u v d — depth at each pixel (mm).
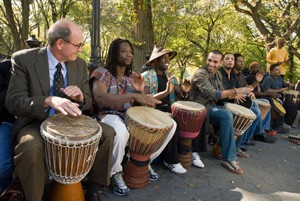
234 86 4258
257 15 11227
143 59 5926
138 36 6000
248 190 3012
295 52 11648
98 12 3482
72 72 2320
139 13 5887
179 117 3119
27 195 1892
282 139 5250
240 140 3953
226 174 3332
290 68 14594
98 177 2256
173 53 3541
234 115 3486
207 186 2979
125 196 2582
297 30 12547
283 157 4227
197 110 3041
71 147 1831
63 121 2029
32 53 2174
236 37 20469
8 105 2072
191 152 3377
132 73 2992
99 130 2020
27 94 2121
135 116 2545
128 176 2729
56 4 13430
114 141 2416
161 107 3391
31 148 1851
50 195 2131
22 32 9406
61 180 2006
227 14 18078
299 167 3895
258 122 4453
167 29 14750
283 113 5449
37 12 12656
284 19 9969
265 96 5473
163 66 3383
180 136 3227
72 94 2100
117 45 2789
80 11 13859
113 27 15078
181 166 3184
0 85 2318
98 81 2715
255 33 18656
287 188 3182
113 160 2463
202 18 16922
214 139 3926
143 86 3008
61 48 2137
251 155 4148
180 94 3666
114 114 2723
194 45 20906
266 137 4930
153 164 3326
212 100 3699
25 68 2115
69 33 2096
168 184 2910
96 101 2688
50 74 2215
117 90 2807
